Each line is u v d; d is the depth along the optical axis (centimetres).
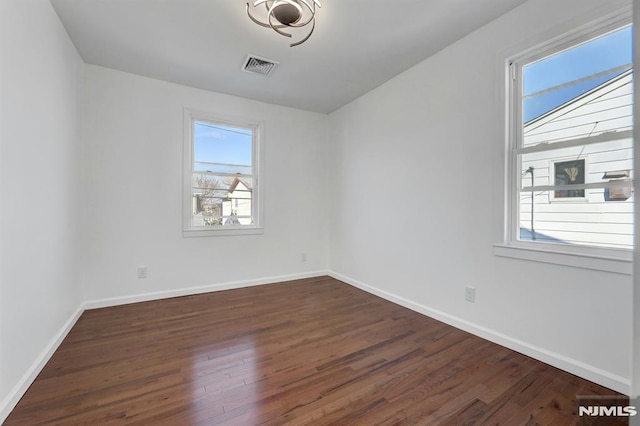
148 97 313
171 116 326
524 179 208
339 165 407
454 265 249
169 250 327
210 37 240
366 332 239
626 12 160
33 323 172
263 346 215
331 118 424
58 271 214
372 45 251
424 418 142
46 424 137
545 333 191
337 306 301
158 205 320
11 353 147
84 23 222
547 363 189
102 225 293
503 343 213
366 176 354
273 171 392
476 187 231
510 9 207
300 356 200
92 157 287
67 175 238
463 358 197
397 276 309
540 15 191
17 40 156
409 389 164
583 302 174
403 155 301
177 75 308
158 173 320
